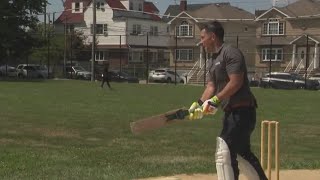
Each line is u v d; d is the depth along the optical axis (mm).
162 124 7266
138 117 23953
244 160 7703
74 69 78562
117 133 18516
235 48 7449
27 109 26719
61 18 110750
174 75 75688
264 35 89875
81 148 14812
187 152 14609
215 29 7523
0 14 72625
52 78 77188
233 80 7238
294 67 83875
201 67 82375
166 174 10930
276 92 49781
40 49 91125
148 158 13266
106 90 46062
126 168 11586
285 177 10758
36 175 10648
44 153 13594
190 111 7289
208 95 7617
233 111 7438
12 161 12180
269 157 8797
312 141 17938
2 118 22359
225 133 7449
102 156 13375
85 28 108438
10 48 75500
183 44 95312
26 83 56031
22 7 75688
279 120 24344
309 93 48531
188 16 95188
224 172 7379
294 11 87938
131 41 104562
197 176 10773
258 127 21094
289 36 87438
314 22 85562
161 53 107812
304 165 12242
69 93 40344
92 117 23625
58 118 22844
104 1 106312
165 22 112312
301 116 26281
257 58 90125
